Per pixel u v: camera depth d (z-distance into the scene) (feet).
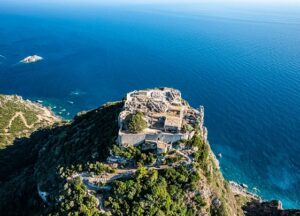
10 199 398.62
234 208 389.19
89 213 303.89
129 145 341.82
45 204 348.18
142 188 318.24
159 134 339.77
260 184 541.34
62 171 353.51
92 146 368.68
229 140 635.66
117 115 394.73
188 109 398.62
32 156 545.85
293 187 536.83
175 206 319.06
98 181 325.62
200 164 341.41
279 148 613.11
